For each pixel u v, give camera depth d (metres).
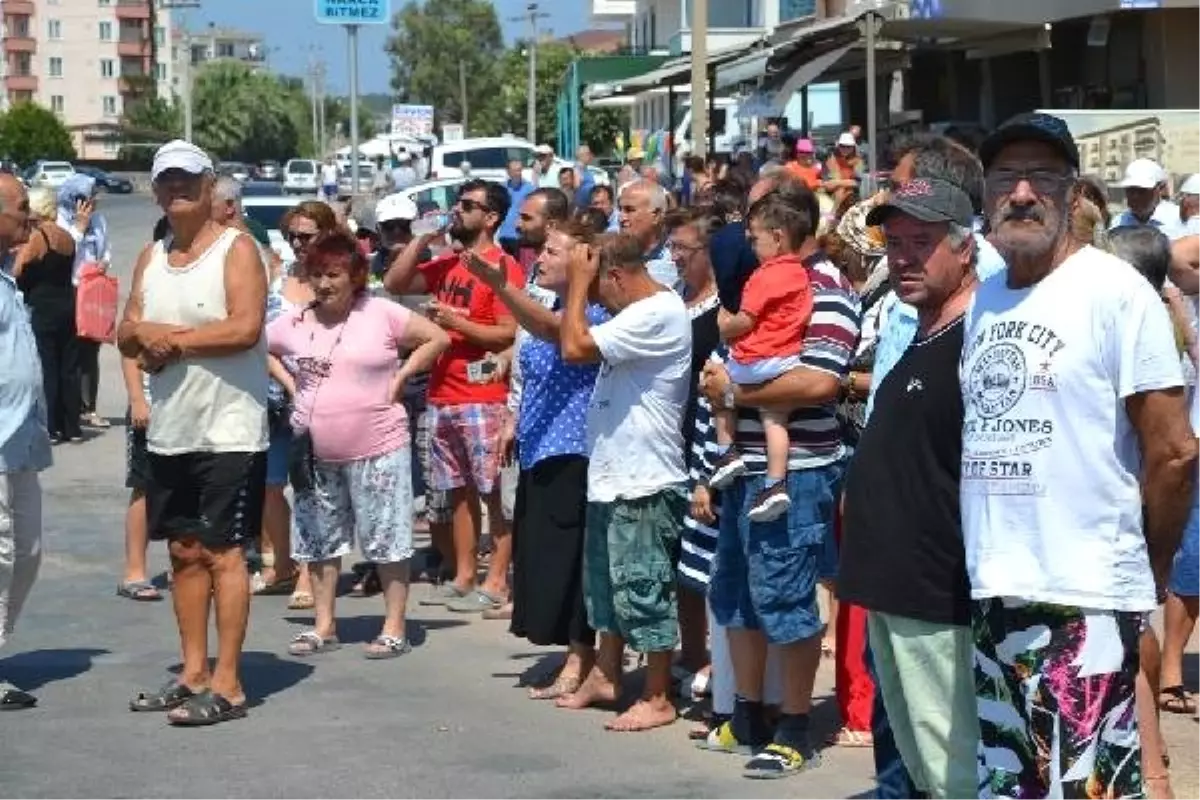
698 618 9.29
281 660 10.25
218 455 8.97
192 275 8.95
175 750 8.52
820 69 23.66
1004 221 5.43
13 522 9.31
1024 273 5.52
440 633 10.87
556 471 9.18
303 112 146.12
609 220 16.59
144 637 10.80
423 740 8.65
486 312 11.17
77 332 18.30
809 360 7.58
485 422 11.23
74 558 13.09
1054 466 5.38
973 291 6.01
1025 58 26.39
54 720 9.05
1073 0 22.25
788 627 7.81
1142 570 5.43
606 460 8.62
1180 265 8.24
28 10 156.38
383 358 10.12
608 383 8.61
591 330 8.45
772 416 7.67
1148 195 12.59
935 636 6.04
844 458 7.86
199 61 171.38
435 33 142.12
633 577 8.62
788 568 7.77
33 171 89.81
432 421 11.37
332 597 10.47
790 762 7.98
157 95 152.50
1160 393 5.32
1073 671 5.40
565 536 9.21
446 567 12.18
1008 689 5.56
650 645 8.66
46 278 18.00
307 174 65.94
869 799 7.64
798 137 27.75
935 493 5.98
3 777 8.12
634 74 51.75
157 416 9.02
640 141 44.66
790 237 7.70
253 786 7.96
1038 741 5.47
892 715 6.34
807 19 35.47
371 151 61.97
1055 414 5.38
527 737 8.70
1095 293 5.37
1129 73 23.33
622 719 8.78
